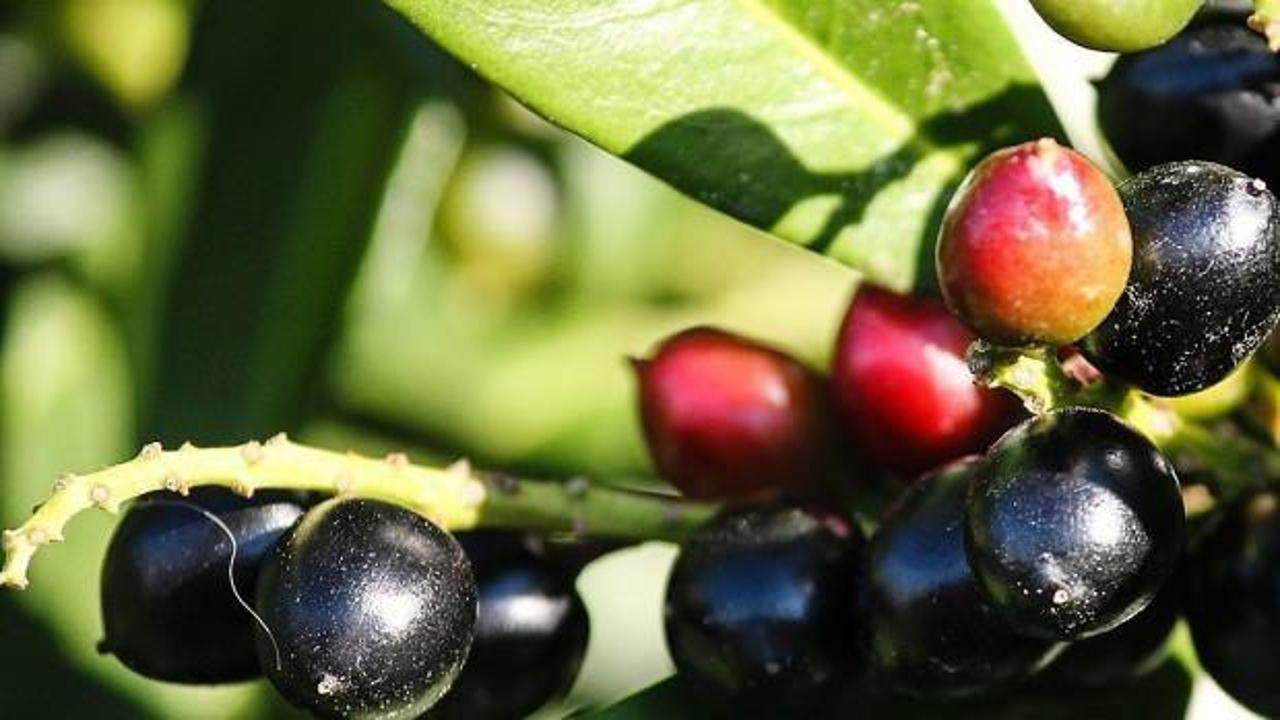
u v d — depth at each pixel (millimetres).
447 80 260
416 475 197
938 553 193
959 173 207
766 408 214
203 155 261
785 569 200
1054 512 183
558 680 204
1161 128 202
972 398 207
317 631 187
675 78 204
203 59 262
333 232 258
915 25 206
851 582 200
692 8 205
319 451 193
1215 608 200
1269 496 200
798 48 206
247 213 260
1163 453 197
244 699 263
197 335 259
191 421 258
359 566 188
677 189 204
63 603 262
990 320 178
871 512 214
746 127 205
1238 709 227
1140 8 182
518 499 201
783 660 200
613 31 203
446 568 190
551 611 203
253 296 259
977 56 206
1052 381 186
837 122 206
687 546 203
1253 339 186
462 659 191
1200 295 184
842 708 209
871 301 209
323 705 188
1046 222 176
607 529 203
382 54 259
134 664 200
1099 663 206
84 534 263
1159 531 184
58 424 265
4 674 260
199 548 196
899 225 206
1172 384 187
